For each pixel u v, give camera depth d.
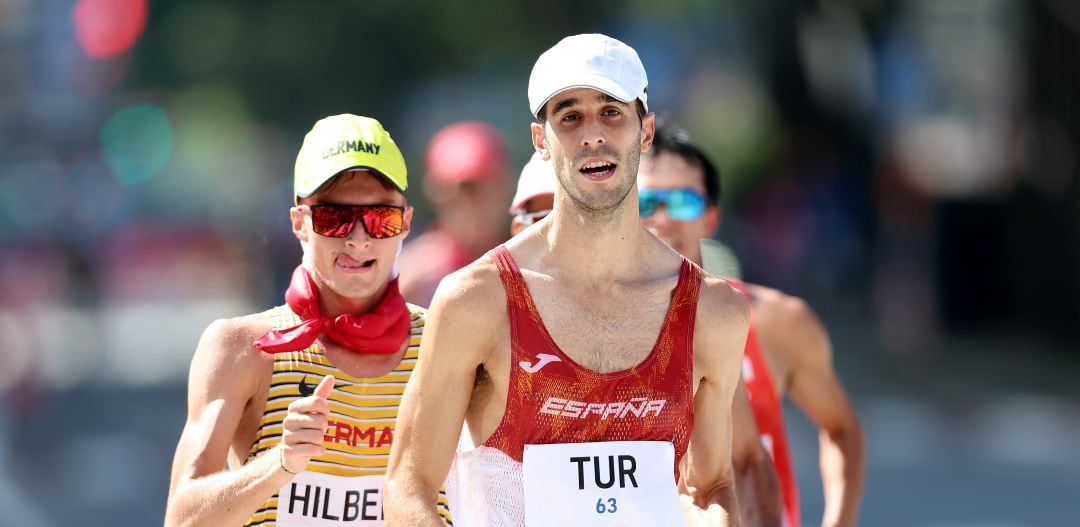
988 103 97.88
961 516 35.91
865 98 84.50
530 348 12.15
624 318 12.40
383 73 91.75
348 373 13.68
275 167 93.31
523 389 12.15
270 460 12.71
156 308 97.44
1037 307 62.12
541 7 87.25
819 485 40.03
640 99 12.27
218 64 93.19
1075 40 58.66
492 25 87.44
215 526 12.77
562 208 12.30
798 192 79.50
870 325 71.69
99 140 114.88
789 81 80.75
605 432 12.27
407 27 87.38
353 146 13.80
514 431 12.22
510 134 104.81
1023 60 62.06
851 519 17.69
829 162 81.50
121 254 104.62
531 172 17.02
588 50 12.07
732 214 87.62
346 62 89.94
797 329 17.69
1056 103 59.81
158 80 107.00
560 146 12.14
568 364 12.14
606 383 12.20
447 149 24.80
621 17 95.88
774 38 80.44
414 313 14.33
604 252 12.34
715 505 13.05
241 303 83.50
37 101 113.38
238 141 110.00
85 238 103.81
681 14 101.81
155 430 50.72
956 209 65.31
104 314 93.19
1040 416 49.69
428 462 12.33
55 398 58.75
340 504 13.51
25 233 87.31
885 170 67.88
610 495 12.14
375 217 13.74
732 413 15.40
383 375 13.76
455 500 13.09
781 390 17.73
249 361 13.61
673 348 12.45
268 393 13.65
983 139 98.88
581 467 12.16
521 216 17.05
